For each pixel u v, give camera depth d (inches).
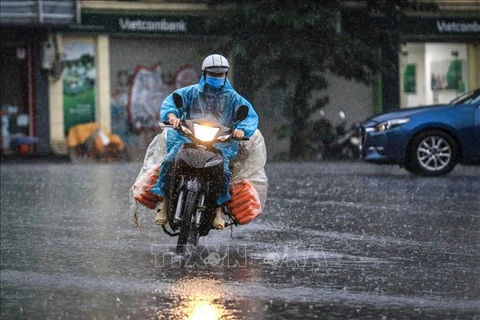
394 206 1202.0
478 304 605.3
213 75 788.6
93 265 759.7
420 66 3196.4
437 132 1686.8
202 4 2982.3
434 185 1502.2
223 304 601.3
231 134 772.6
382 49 2942.9
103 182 1690.5
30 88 2876.5
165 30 2970.0
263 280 689.0
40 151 2869.1
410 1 2952.8
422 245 867.4
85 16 2891.2
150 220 1083.3
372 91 3117.6
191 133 765.9
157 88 2997.0
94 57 2925.7
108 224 1044.5
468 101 1723.7
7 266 756.0
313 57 2721.5
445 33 3206.2
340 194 1384.1
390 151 1685.5
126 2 2928.2
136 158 2847.0
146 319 555.2
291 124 2783.0
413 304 604.7
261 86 2800.2
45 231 983.0
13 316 564.1
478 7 3233.3
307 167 2202.3
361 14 2869.1
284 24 2677.2
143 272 724.0
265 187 816.9
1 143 2859.3
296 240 904.3
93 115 2930.6
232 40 2783.0
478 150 1680.6
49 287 660.7
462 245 865.5
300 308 590.6
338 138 2797.7
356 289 655.1
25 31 2854.3
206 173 762.8
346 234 944.9
